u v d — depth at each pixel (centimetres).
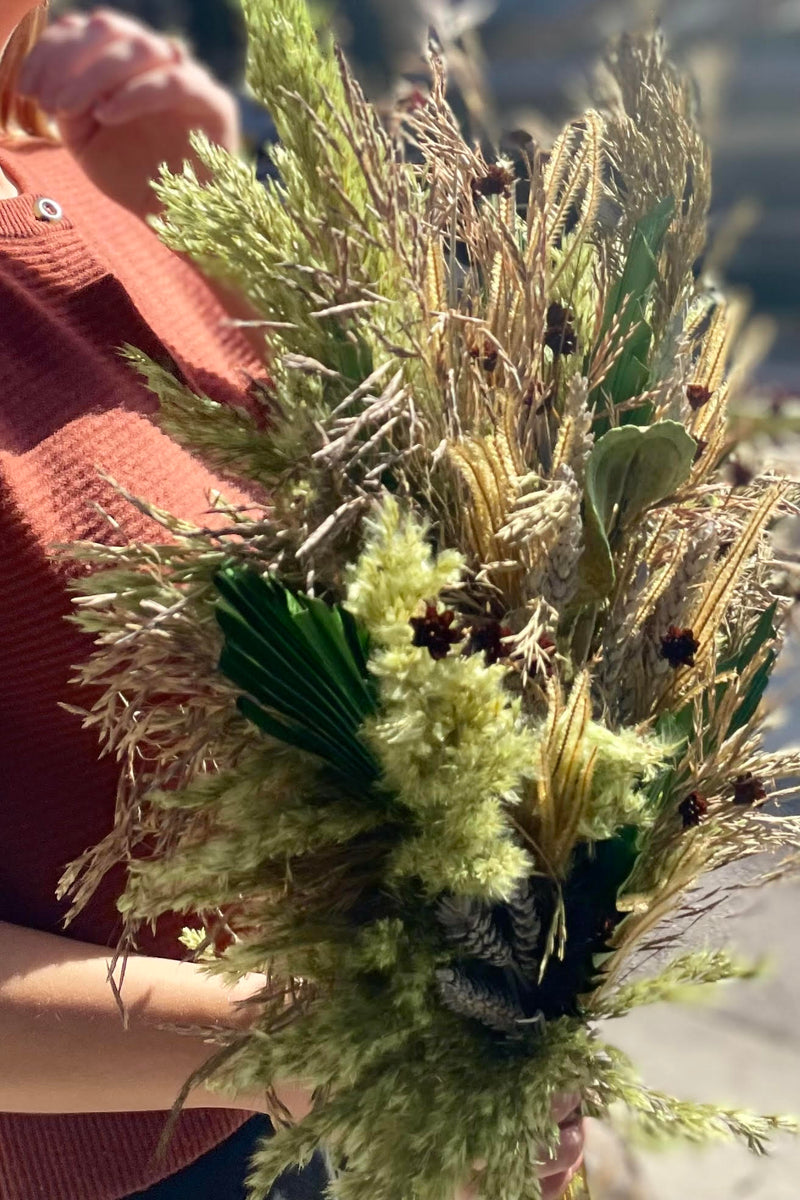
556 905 47
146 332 60
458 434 47
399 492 46
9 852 56
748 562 52
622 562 48
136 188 76
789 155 151
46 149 74
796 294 188
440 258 48
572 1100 50
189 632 46
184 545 47
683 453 46
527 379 49
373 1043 45
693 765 49
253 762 46
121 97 74
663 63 53
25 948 54
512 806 46
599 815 44
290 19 48
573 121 53
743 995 135
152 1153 59
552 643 45
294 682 44
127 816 48
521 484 46
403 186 48
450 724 41
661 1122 49
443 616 41
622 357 50
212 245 49
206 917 55
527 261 49
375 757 44
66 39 74
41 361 56
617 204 53
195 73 76
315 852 47
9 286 57
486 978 48
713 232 55
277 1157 46
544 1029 48
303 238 49
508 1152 45
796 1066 126
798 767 51
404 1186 45
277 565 44
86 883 50
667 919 51
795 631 53
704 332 54
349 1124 45
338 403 48
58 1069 52
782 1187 113
